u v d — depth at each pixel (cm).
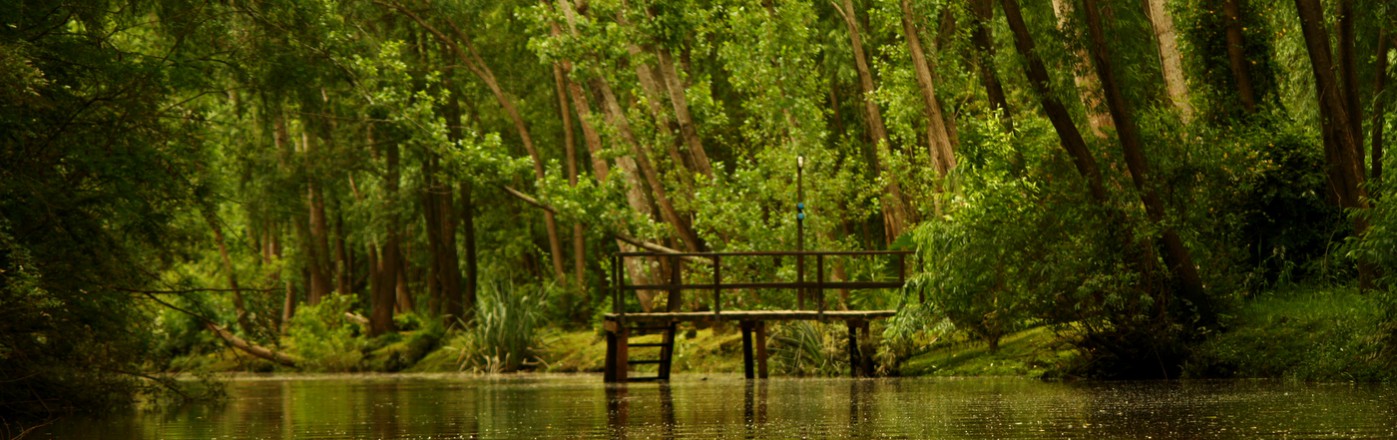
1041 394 1457
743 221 2844
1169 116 1950
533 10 2944
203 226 1933
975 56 2178
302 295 5162
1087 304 1839
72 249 1507
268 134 3625
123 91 1494
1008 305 1853
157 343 1762
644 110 3109
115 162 1523
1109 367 1873
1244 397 1305
